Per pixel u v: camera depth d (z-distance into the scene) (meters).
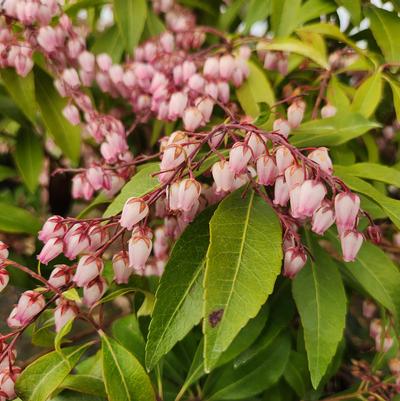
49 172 0.36
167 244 0.25
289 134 0.25
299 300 0.22
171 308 0.19
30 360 0.24
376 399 0.27
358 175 0.23
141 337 0.24
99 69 0.32
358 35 0.33
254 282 0.18
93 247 0.21
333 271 0.23
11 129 0.39
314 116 0.28
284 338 0.25
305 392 0.26
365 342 0.34
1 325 0.31
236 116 0.27
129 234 0.25
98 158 0.37
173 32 0.34
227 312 0.18
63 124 0.31
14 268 0.27
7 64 0.30
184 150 0.20
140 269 0.20
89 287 0.21
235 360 0.23
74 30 0.32
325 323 0.21
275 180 0.20
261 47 0.29
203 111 0.26
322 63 0.28
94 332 0.31
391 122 0.32
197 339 0.27
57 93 0.31
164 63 0.30
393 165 0.31
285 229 0.21
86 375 0.22
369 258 0.23
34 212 0.39
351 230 0.20
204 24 0.38
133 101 0.31
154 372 0.25
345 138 0.24
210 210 0.21
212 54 0.31
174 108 0.26
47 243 0.21
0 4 0.30
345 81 0.35
